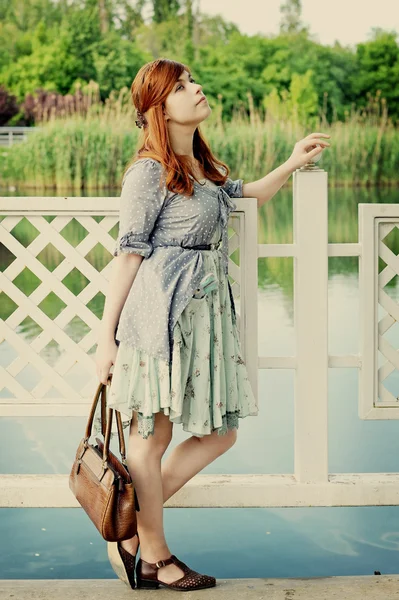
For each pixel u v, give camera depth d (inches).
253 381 98.3
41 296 99.7
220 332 81.3
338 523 118.1
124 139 665.0
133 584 84.9
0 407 100.3
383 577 88.0
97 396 82.7
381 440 144.7
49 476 101.8
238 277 97.4
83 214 98.1
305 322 97.7
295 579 87.8
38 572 102.0
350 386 177.3
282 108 756.6
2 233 98.9
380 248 98.4
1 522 119.5
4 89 745.6
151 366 78.5
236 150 681.0
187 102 81.2
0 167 672.4
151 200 79.4
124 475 79.6
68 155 665.6
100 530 77.8
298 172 96.5
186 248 81.3
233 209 87.2
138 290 79.2
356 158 711.7
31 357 100.2
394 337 206.7
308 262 97.1
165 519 120.3
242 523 118.5
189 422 80.5
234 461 133.6
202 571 101.8
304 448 99.0
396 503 99.2
